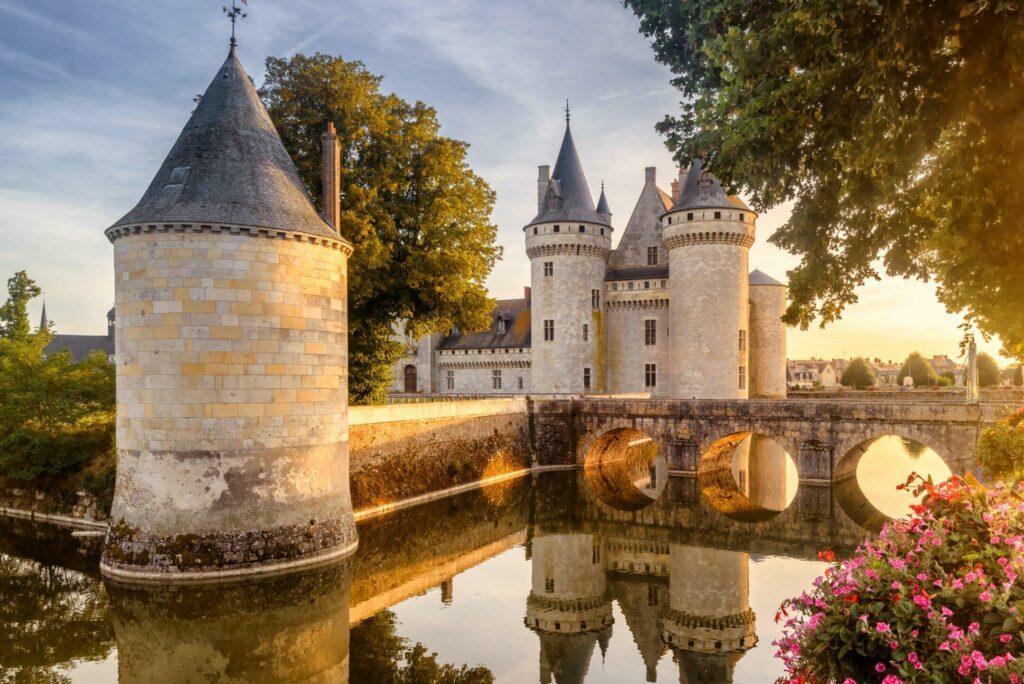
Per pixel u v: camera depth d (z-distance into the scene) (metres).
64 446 20.69
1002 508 5.49
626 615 14.94
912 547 5.65
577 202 45.62
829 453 28.56
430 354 54.91
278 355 15.14
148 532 14.33
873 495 29.55
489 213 28.27
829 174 7.93
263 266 14.96
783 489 33.06
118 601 13.88
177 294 14.40
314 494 15.70
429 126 26.62
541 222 45.50
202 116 16.25
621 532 23.39
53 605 14.01
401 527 21.67
